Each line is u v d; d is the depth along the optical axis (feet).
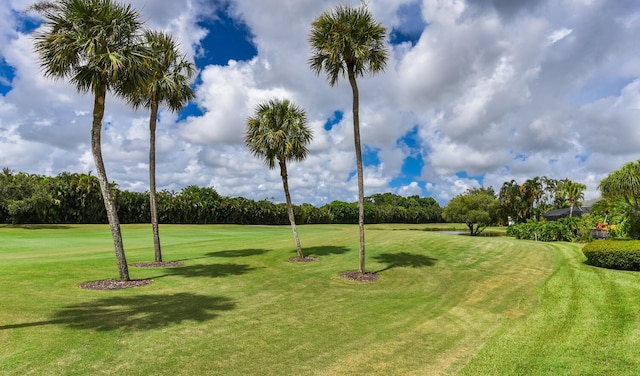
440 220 338.75
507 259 55.11
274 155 56.70
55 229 145.28
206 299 30.76
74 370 16.70
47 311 25.58
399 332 23.81
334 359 19.15
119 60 32.99
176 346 20.16
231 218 242.78
